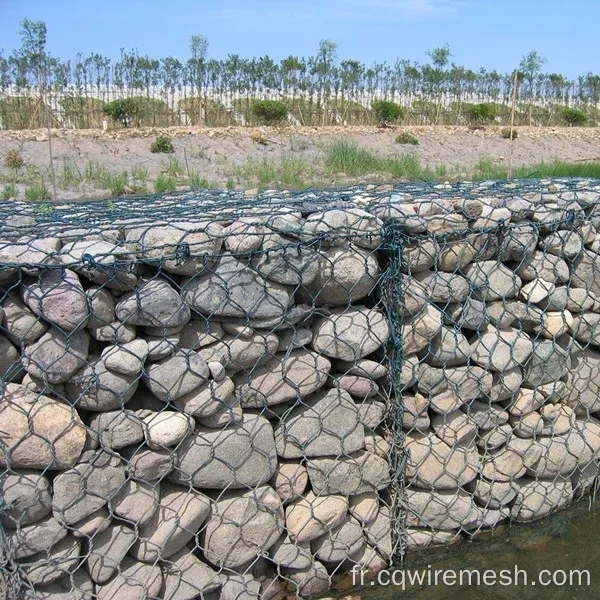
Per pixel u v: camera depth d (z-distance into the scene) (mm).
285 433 2547
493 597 2680
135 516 2287
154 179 12344
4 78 21500
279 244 2445
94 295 2191
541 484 3105
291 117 24859
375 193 3422
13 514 2104
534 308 3051
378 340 2631
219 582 2441
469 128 23562
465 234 2832
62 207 3486
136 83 24406
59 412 2158
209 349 2395
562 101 34125
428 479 2826
